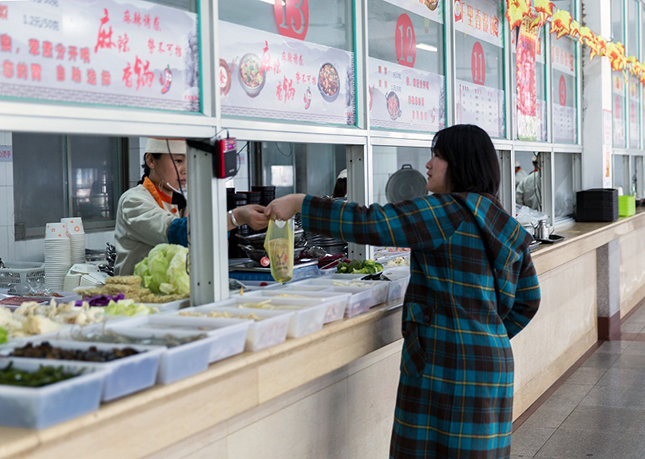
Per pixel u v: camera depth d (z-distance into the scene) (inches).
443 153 95.5
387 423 128.8
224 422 87.1
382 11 133.0
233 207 121.7
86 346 64.1
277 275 101.3
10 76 67.3
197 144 89.6
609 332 260.8
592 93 263.7
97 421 55.8
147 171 131.3
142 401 60.1
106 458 57.6
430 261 90.4
